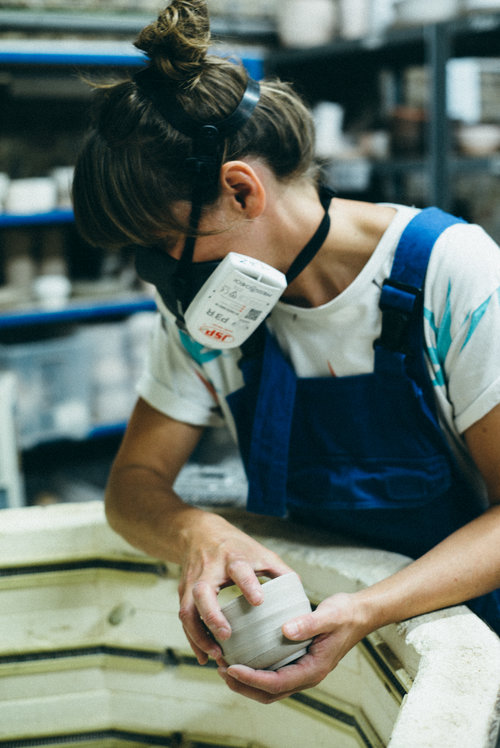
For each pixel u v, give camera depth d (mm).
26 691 1079
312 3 3387
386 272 838
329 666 726
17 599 1049
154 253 815
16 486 2699
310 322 892
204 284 802
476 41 2986
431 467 889
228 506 1094
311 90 3781
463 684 623
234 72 772
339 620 717
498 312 798
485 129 2873
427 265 816
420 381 866
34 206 3070
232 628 723
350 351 885
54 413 3146
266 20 3873
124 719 1090
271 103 793
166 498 953
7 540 1027
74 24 3328
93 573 1046
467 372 821
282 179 811
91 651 1072
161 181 743
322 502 935
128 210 765
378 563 876
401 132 3174
